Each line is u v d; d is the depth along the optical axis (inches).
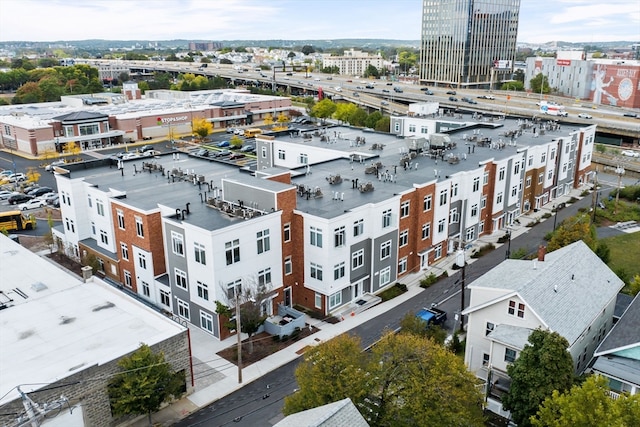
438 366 1077.1
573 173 3432.6
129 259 2000.5
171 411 1386.6
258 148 3282.5
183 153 2839.6
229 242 1646.2
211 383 1499.8
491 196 2583.7
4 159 4463.6
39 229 2787.9
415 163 2539.4
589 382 1000.9
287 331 1718.8
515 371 1154.7
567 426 968.3
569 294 1432.1
